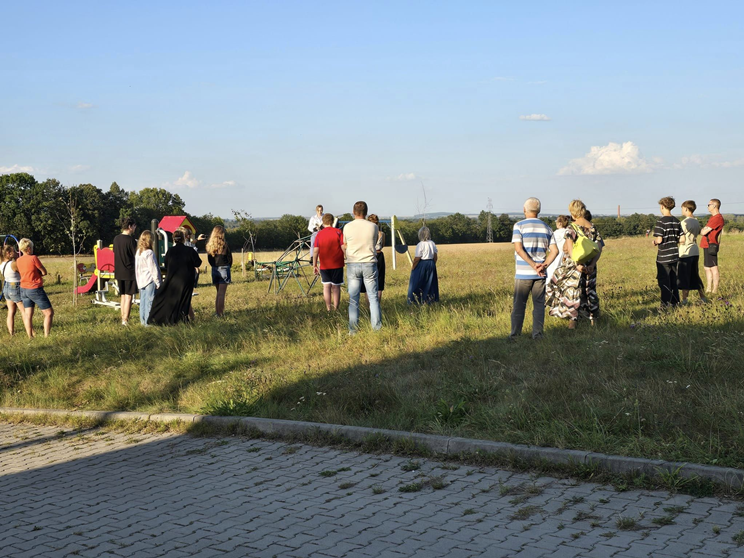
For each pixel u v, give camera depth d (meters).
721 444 4.84
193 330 11.32
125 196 98.69
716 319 8.84
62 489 5.50
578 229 9.24
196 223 88.19
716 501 4.16
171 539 4.22
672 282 10.95
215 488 5.21
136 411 7.88
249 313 13.68
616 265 22.97
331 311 12.50
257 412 7.14
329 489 4.98
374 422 6.30
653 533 3.78
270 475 5.43
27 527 4.64
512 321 9.15
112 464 6.18
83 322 14.65
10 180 75.69
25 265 12.53
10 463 6.54
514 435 5.49
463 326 10.11
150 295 12.31
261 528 4.30
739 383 6.20
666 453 4.76
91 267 24.00
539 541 3.79
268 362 9.30
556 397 6.31
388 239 47.59
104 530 4.47
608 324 9.20
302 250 20.27
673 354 7.30
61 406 8.55
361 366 8.42
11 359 10.60
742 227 47.72
